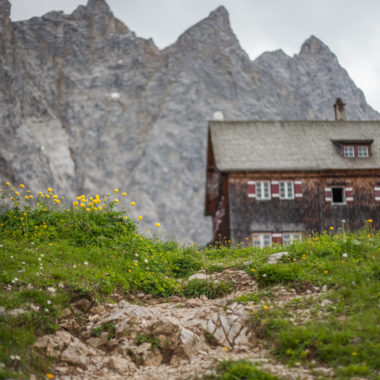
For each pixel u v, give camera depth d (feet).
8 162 601.21
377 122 124.26
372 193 110.83
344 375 21.89
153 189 645.10
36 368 23.29
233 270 40.34
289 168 108.58
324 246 39.52
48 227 42.70
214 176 136.46
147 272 38.52
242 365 22.99
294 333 25.85
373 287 29.76
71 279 32.22
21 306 26.99
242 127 119.44
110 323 28.45
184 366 25.11
